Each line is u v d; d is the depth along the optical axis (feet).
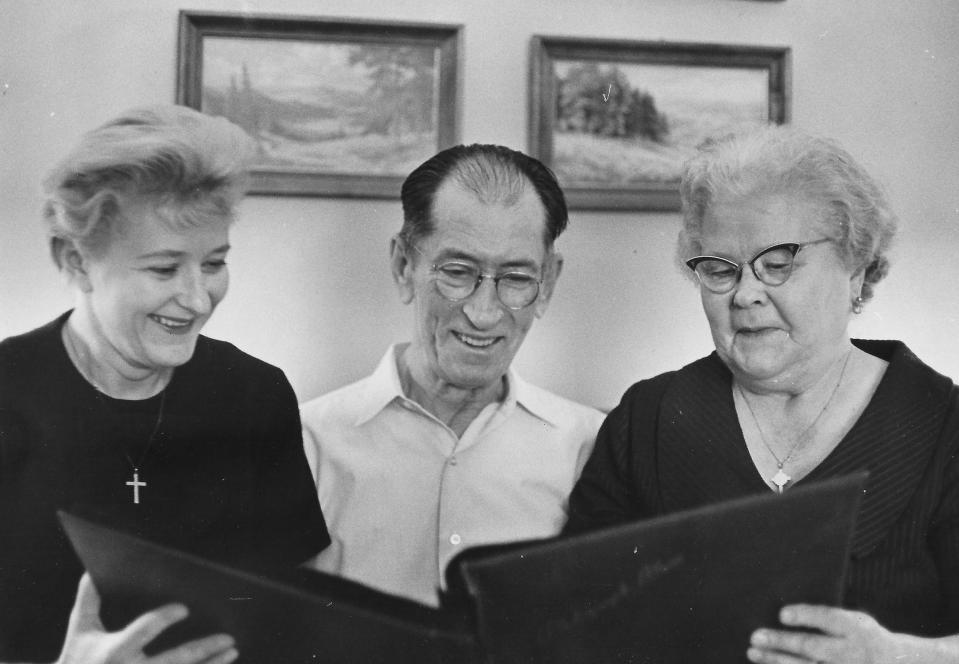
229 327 5.45
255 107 5.38
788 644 4.18
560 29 5.62
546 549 4.30
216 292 4.90
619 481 4.98
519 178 4.76
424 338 5.05
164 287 4.75
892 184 5.93
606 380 5.83
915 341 5.89
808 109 5.90
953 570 4.32
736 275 4.54
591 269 5.74
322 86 5.39
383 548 5.26
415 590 5.17
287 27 5.33
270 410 5.21
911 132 5.99
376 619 4.56
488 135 5.60
